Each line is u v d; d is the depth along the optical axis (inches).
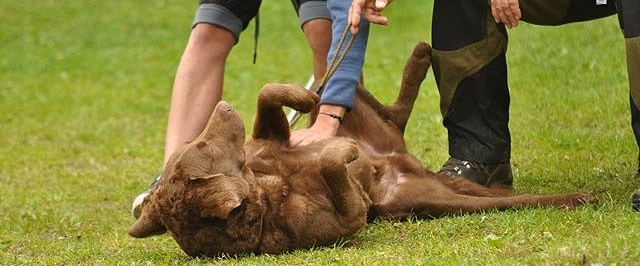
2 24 1019.9
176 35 944.9
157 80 780.0
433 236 265.9
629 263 213.0
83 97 730.2
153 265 261.3
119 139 585.6
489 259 227.3
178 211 247.4
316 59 357.1
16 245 325.7
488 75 306.8
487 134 309.1
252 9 351.3
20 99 735.7
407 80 323.3
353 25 284.2
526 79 534.3
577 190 319.9
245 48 845.8
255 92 687.7
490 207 286.7
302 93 278.7
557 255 220.4
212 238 250.7
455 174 307.3
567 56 564.7
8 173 495.2
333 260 242.5
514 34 634.8
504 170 312.2
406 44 767.7
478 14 304.0
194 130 336.5
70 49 911.0
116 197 414.6
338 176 257.8
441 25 308.7
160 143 565.9
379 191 293.3
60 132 617.0
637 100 269.1
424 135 471.5
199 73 342.3
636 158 360.2
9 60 877.8
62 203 406.6
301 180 263.3
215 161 249.4
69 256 291.9
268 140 276.4
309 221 257.8
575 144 398.6
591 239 230.1
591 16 314.5
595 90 489.4
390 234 275.4
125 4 1082.1
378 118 315.6
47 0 1113.4
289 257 251.3
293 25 927.7
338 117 289.0
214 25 344.2
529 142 414.3
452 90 310.0
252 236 252.2
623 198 292.4
